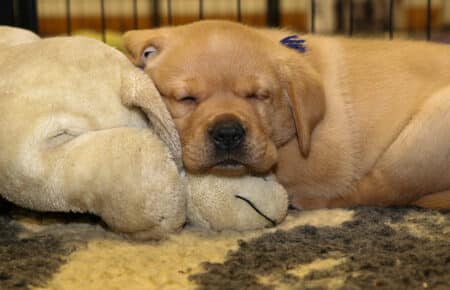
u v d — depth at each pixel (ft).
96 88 1.92
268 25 3.90
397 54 2.36
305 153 2.14
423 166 2.21
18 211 2.16
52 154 1.86
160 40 2.15
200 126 2.00
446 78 2.32
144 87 1.92
